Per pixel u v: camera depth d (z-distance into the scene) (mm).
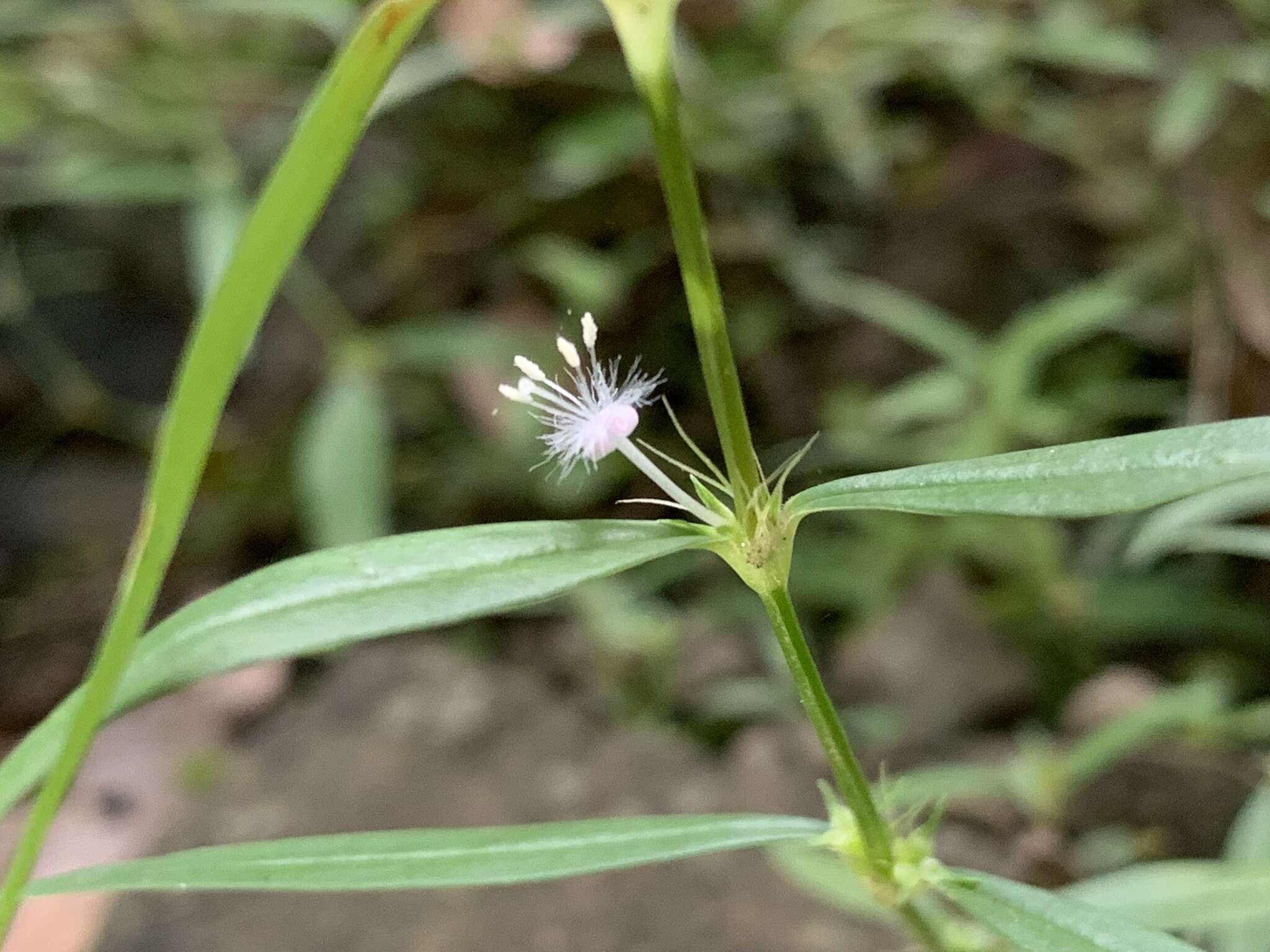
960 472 60
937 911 99
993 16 218
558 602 201
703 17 213
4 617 257
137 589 53
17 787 68
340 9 196
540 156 228
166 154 219
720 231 220
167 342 309
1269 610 178
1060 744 164
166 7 221
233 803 178
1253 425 56
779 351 222
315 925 147
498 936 141
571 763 172
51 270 298
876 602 185
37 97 217
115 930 153
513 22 192
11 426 295
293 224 51
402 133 233
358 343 212
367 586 66
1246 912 94
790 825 74
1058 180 218
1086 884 104
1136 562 170
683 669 185
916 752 167
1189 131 178
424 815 167
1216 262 191
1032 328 178
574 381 70
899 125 229
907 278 221
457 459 234
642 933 138
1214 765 147
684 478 218
